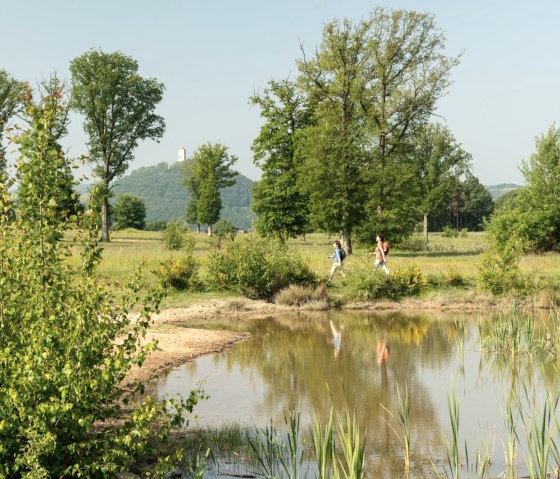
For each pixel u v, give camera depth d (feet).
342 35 138.62
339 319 63.82
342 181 130.52
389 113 141.49
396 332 55.57
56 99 19.88
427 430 27.89
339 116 143.33
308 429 28.02
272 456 24.08
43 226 19.52
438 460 24.14
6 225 19.26
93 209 20.16
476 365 41.24
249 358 44.19
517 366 40.75
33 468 16.56
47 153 19.40
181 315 64.08
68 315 19.01
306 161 136.77
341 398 33.42
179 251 126.11
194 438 26.27
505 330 47.37
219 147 282.97
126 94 188.55
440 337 52.75
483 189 449.89
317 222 136.05
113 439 18.60
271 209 160.86
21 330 18.93
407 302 73.10
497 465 23.59
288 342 50.67
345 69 139.03
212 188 282.56
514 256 74.74
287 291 73.20
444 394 33.96
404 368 40.70
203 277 81.82
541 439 21.40
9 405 16.89
